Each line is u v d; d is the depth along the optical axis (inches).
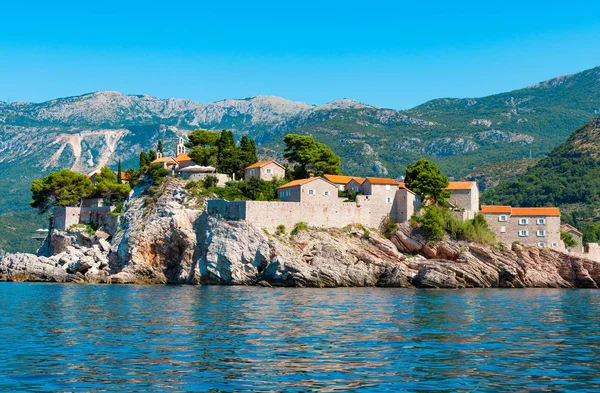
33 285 6535.4
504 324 3572.8
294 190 7135.8
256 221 6614.2
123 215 7618.1
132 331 3233.3
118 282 6889.8
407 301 4798.2
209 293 5438.0
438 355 2652.6
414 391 2108.8
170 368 2401.6
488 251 6830.7
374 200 7244.1
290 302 4653.1
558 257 7027.6
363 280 6378.0
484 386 2170.3
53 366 2427.4
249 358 2578.7
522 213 7352.4
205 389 2126.0
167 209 7150.6
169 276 7027.6
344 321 3619.6
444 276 6368.1
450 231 7012.8
